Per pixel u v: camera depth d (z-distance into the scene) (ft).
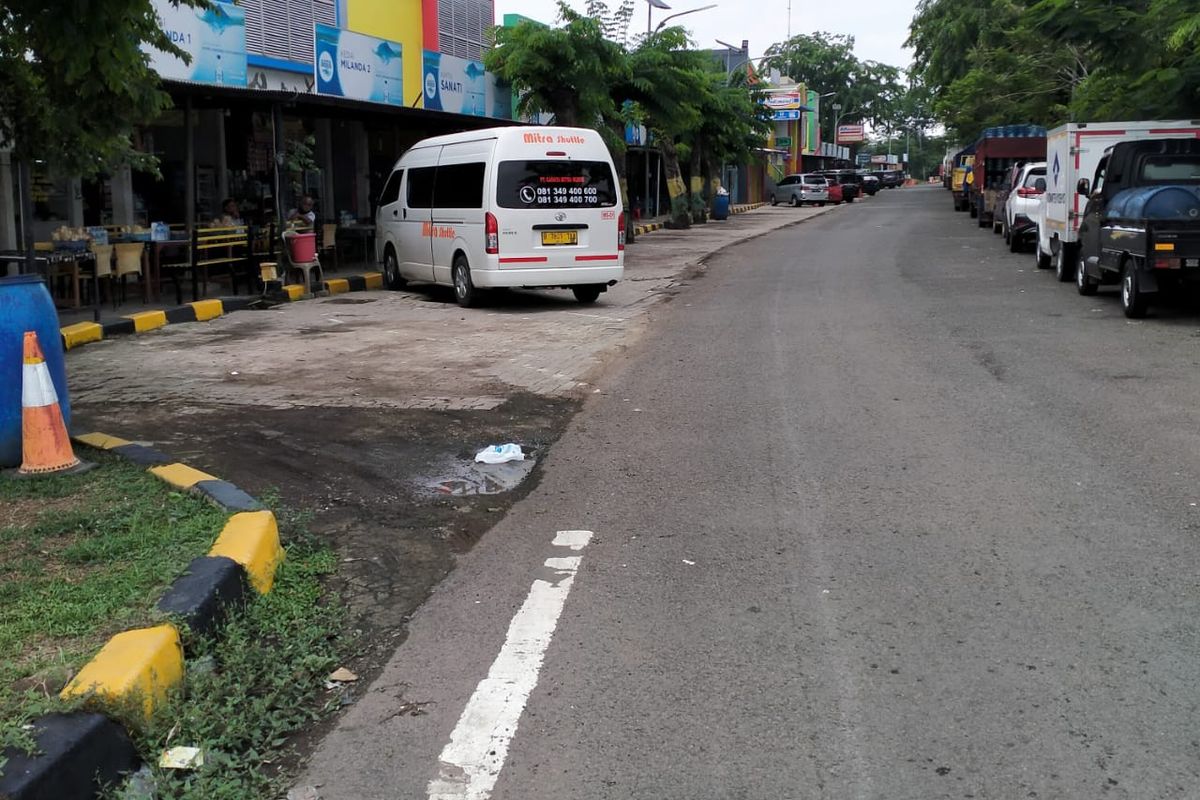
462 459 24.52
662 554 18.24
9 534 17.48
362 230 66.74
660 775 11.60
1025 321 43.86
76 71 23.59
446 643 14.97
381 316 49.08
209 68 56.90
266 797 11.32
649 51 85.66
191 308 47.47
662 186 147.33
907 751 11.96
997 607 15.72
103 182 55.01
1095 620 15.21
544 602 16.28
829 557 17.90
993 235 100.32
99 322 42.32
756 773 11.60
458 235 51.75
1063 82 106.63
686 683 13.65
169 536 17.13
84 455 22.66
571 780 11.53
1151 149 48.26
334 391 31.83
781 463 23.65
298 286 55.83
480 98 85.76
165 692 12.78
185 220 57.16
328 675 14.05
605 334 43.24
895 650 14.43
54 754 10.52
